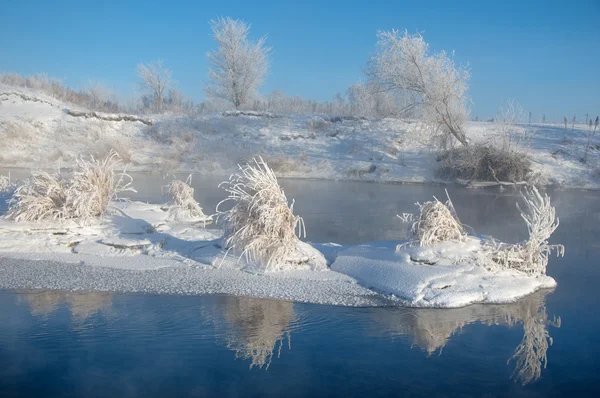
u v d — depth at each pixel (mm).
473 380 5098
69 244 9531
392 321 6488
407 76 29031
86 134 34656
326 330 6227
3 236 9547
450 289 7211
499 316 6715
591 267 9273
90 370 5199
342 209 16391
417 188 23641
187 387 4883
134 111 46469
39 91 43094
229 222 8805
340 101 49125
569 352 5719
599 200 20031
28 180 10883
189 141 33844
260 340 5926
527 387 4934
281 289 7492
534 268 8078
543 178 24922
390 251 8289
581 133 31078
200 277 7961
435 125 28344
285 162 28594
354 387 4922
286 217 8508
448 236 8102
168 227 11414
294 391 4824
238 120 36750
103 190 10969
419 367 5332
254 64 44344
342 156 30312
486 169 25422
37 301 7043
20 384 4926
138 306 6887
